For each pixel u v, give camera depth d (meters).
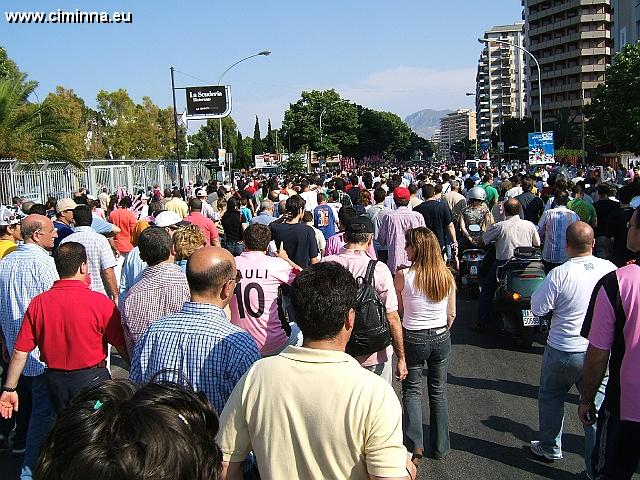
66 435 1.43
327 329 2.65
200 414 1.56
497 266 9.16
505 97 178.38
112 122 66.81
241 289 4.66
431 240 5.10
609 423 3.56
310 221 9.86
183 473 1.38
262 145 103.25
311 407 2.49
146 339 3.38
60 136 27.69
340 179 16.92
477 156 123.62
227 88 37.31
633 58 45.75
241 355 3.27
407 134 148.12
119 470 1.32
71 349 4.39
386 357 4.74
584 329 3.66
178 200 11.93
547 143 37.78
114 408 1.46
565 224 9.22
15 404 4.50
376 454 2.43
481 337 9.32
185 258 5.42
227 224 12.12
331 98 96.62
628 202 9.48
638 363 3.43
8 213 7.17
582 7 107.44
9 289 5.26
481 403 6.68
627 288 3.49
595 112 50.72
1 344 5.75
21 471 5.27
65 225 8.77
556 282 4.95
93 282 6.57
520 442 5.67
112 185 30.45
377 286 4.80
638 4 60.19
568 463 5.24
